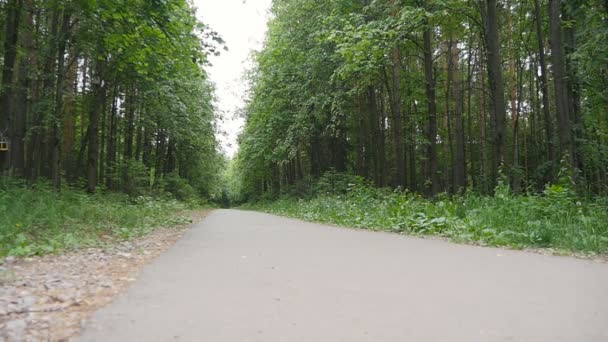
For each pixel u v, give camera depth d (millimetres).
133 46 12734
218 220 15617
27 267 5145
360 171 26141
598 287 4105
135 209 15391
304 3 21281
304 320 3092
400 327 2938
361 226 12266
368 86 20641
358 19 14586
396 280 4438
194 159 39094
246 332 2822
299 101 23438
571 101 15594
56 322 2988
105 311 3277
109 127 25000
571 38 15414
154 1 11180
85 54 16750
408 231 10188
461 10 14289
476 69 27594
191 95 25672
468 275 4688
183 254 6309
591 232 7625
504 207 9609
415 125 29047
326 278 4543
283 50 23141
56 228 8258
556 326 2943
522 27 20953
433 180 16078
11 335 2684
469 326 2953
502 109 13406
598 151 17531
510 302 3566
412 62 26125
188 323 3002
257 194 52812
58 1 12891
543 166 19453
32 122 16984
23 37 14305
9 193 10117
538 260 5723
